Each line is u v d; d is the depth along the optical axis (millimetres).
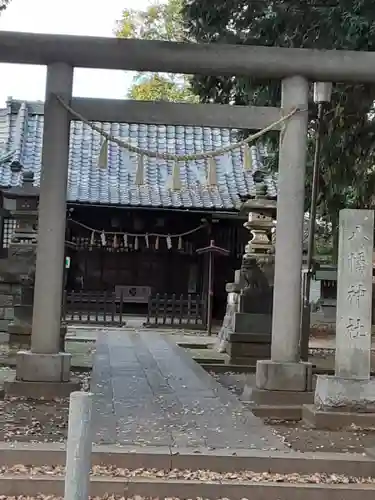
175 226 24562
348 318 7711
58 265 8664
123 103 8898
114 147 26188
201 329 20938
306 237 21500
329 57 8742
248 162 9141
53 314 8664
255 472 5582
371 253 7738
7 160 24250
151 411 7512
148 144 26312
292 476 5535
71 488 3678
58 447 5660
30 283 13586
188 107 9000
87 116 8844
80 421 3730
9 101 27953
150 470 5484
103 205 22859
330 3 10883
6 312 16750
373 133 12688
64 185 8719
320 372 11867
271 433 6613
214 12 11422
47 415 7508
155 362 12062
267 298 12656
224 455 5625
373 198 15164
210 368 12062
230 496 5195
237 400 8391
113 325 20969
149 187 24188
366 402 7641
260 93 11836
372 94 11500
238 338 12422
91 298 22094
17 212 16656
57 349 8695
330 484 5398
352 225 7711
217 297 24391
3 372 10695
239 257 24359
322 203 15375
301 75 8805
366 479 5594
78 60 8656
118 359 12359
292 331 8734
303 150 8859
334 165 13578
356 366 7688
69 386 8523
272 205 13164
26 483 5086
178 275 25219
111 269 25141
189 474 5426
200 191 24125
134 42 8602
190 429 6617
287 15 10828
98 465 5496
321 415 7547
